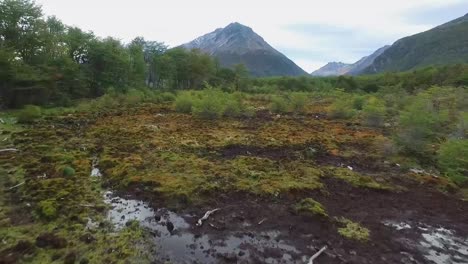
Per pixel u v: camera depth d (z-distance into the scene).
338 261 5.94
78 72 32.66
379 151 13.51
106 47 38.38
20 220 6.70
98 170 10.18
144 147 12.83
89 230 6.49
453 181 10.40
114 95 30.61
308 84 59.47
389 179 10.35
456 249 6.61
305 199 8.27
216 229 6.90
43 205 7.16
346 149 13.90
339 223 7.38
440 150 11.77
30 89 25.45
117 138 14.26
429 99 20.77
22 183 8.48
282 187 9.05
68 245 5.88
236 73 63.69
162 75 49.91
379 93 35.16
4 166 9.74
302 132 17.16
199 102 22.61
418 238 6.96
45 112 21.73
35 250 5.64
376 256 6.18
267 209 7.93
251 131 17.00
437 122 15.08
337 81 63.25
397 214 8.05
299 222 7.35
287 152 13.02
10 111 22.48
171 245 6.21
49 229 6.39
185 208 7.78
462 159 10.39
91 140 13.85
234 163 11.12
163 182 9.00
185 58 54.69
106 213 7.32
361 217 7.77
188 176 9.58
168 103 30.42
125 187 8.80
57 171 9.52
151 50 53.72
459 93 23.52
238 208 7.91
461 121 14.46
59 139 13.77
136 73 43.97
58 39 33.62
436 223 7.68
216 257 5.91
